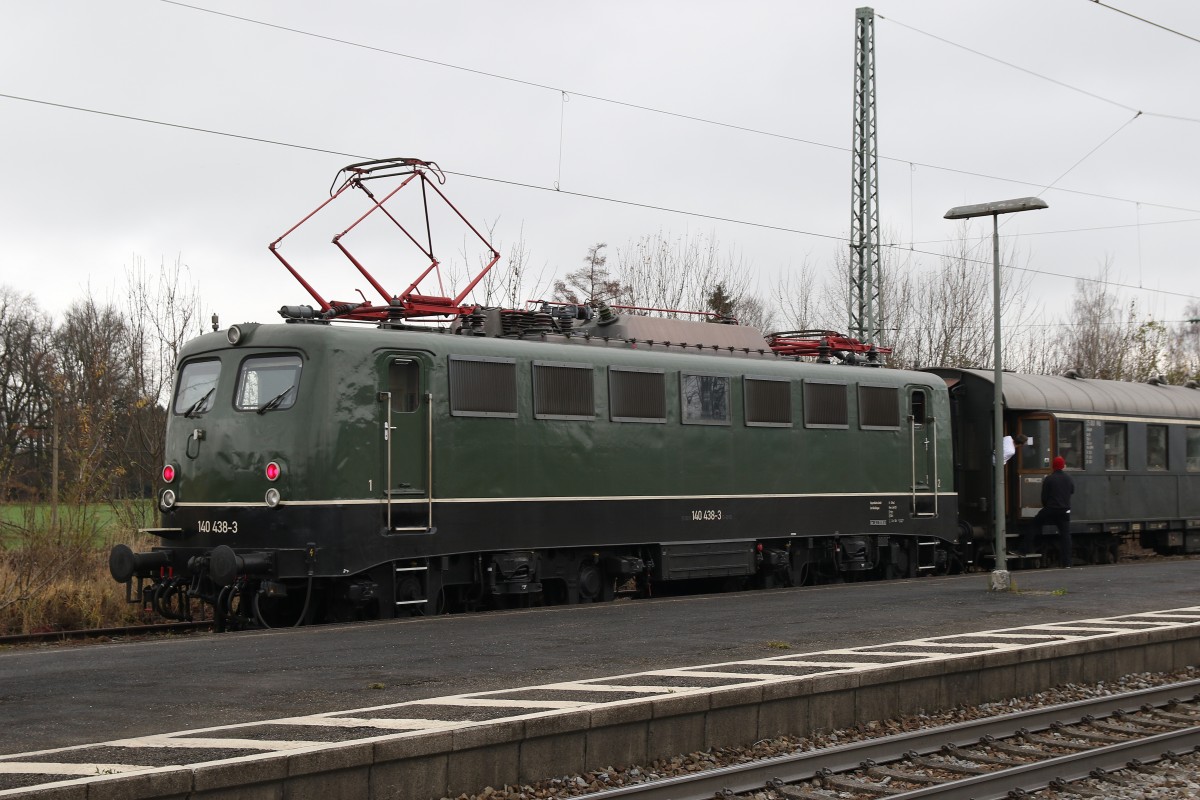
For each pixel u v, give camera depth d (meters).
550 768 8.62
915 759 9.80
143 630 17.38
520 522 16.88
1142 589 18.77
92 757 7.49
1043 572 22.69
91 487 21.67
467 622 14.55
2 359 51.66
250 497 15.41
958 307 39.59
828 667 10.98
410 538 15.60
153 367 27.52
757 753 9.63
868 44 30.20
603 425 18.03
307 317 16.11
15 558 19.47
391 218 17.05
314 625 14.87
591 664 11.33
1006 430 26.44
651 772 9.02
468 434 16.36
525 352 17.23
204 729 8.33
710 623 14.45
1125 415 28.52
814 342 23.33
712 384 19.67
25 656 11.76
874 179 30.03
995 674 11.85
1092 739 10.74
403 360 15.84
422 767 7.96
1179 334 59.09
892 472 22.61
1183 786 9.64
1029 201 18.56
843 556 21.73
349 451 15.16
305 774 7.42
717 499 19.56
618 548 18.45
